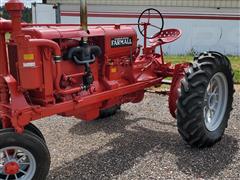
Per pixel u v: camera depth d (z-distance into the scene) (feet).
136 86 14.66
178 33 16.78
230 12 44.27
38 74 10.57
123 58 14.64
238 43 45.03
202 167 12.46
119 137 15.21
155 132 15.79
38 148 10.41
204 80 13.26
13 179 10.64
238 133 15.57
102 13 47.96
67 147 14.23
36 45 10.34
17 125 10.37
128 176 11.94
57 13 48.39
